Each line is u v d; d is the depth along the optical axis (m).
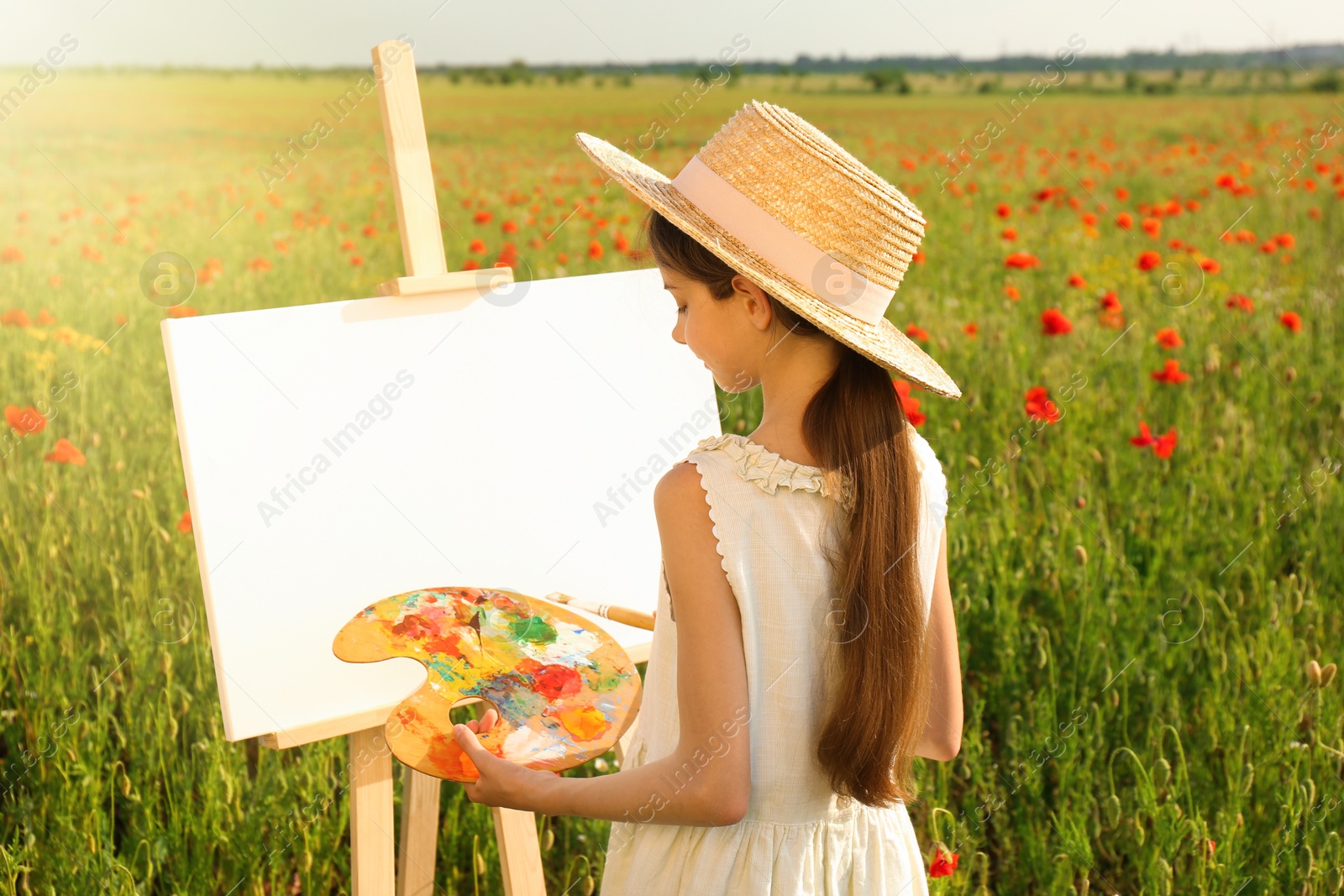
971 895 2.11
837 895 1.22
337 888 2.12
